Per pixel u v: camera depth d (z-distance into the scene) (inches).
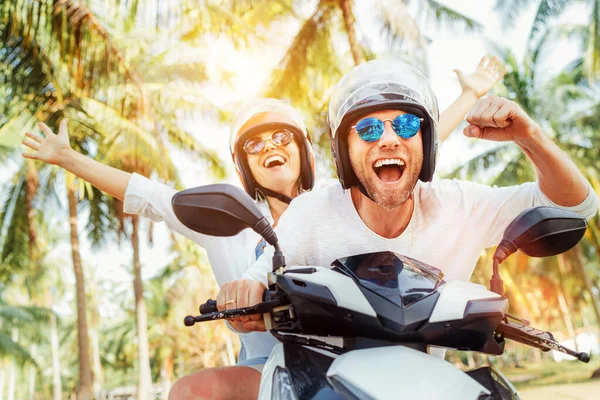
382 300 58.9
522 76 877.2
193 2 444.1
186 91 613.3
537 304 1444.4
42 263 1275.8
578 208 81.7
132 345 1736.0
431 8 532.7
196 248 847.7
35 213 794.8
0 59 514.0
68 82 562.3
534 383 863.1
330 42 536.1
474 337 60.4
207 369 94.1
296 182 139.6
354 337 60.1
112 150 597.6
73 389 1941.4
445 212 80.0
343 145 73.2
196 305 1066.7
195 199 63.7
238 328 70.9
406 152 70.5
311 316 59.4
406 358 55.7
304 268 63.8
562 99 855.7
